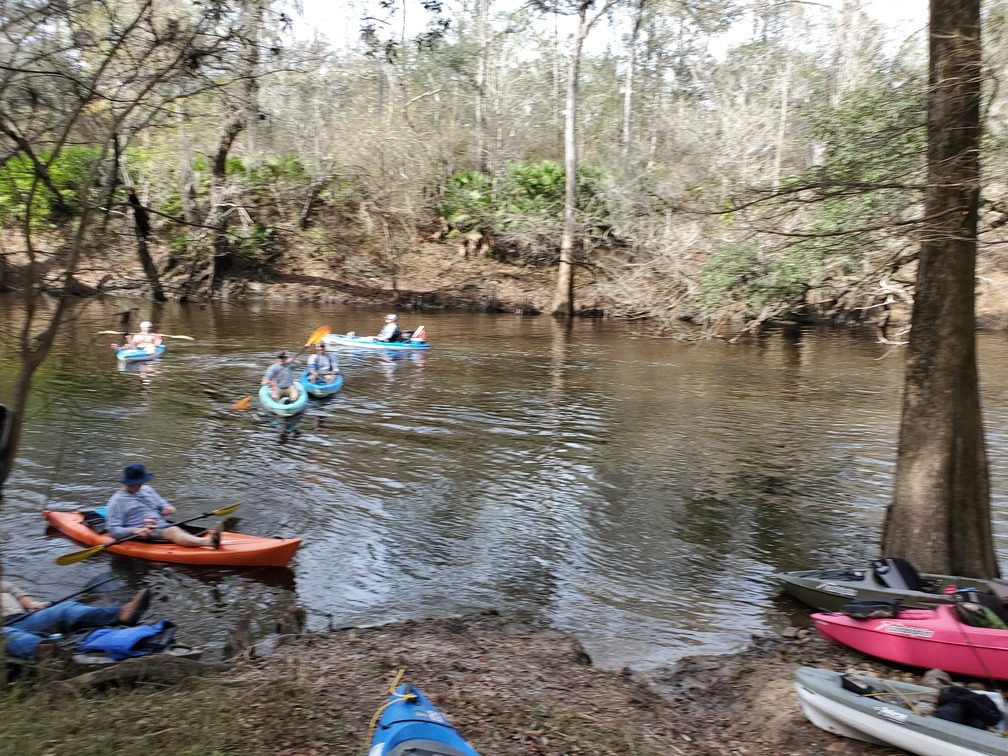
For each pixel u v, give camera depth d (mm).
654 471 13883
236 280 37031
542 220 38375
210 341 26562
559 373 23344
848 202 11461
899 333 15055
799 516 11820
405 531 10805
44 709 5172
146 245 7012
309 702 5582
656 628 8352
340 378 19984
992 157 10562
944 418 8695
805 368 25141
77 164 6430
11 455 5398
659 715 6203
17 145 5773
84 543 9805
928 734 5441
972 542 8680
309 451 14320
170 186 30984
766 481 13461
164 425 15602
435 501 12031
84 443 14102
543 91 51531
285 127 35875
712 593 9227
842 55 18750
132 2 6852
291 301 37156
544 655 7262
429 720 4789
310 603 8641
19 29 6086
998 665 6883
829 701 5910
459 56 38250
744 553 10398
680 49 35781
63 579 8945
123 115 5980
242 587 8977
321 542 10328
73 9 6195
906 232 8531
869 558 10312
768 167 24781
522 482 13070
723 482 13344
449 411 17969
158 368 21500
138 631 6426
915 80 12062
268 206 37938
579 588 9258
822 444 15891
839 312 34875
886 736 5637
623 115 48938
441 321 34688
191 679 5984
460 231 43344
